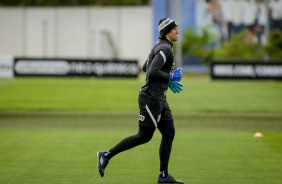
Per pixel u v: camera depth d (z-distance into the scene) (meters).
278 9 161.25
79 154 39.31
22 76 116.12
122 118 61.69
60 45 177.50
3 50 179.38
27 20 178.12
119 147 29.16
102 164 29.19
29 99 82.56
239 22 162.38
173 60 29.30
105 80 112.81
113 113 66.56
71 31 177.00
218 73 112.56
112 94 88.88
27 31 178.38
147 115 28.91
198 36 161.38
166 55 28.56
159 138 46.00
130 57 175.00
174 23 29.08
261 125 56.75
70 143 44.09
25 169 34.09
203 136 48.16
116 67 115.00
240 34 157.50
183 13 163.88
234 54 153.12
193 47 160.88
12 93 90.12
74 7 176.12
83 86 100.56
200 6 163.38
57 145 43.09
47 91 93.00
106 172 33.34
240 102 79.94
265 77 111.25
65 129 52.62
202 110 70.38
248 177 32.00
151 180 31.23
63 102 78.94
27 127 54.19
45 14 177.50
